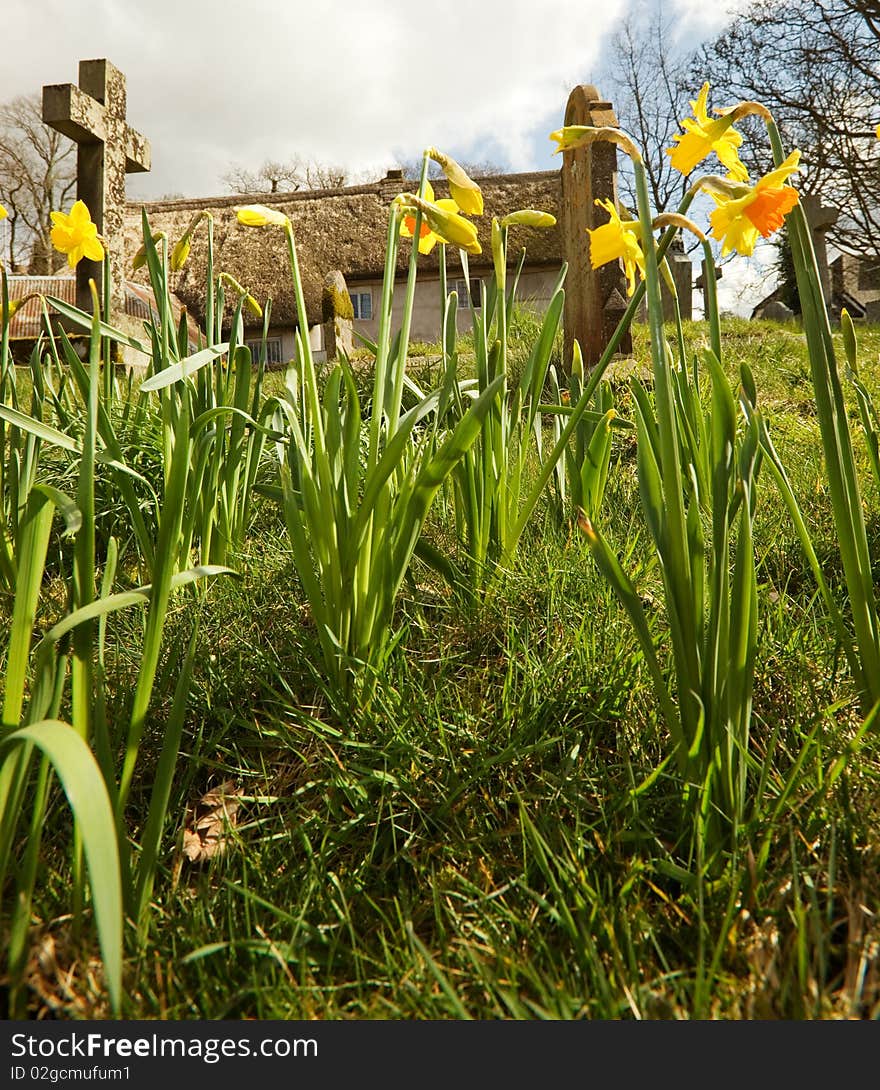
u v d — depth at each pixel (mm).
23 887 765
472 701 1313
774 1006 710
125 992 781
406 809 1094
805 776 921
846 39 15117
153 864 870
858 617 1100
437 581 1769
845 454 1083
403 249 18531
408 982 778
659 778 1063
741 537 954
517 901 922
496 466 1744
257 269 19016
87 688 866
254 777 1224
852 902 812
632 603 993
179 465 892
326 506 1312
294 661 1454
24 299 1916
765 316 14391
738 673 944
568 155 4488
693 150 1078
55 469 2402
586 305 4230
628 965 794
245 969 836
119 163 5992
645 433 1014
